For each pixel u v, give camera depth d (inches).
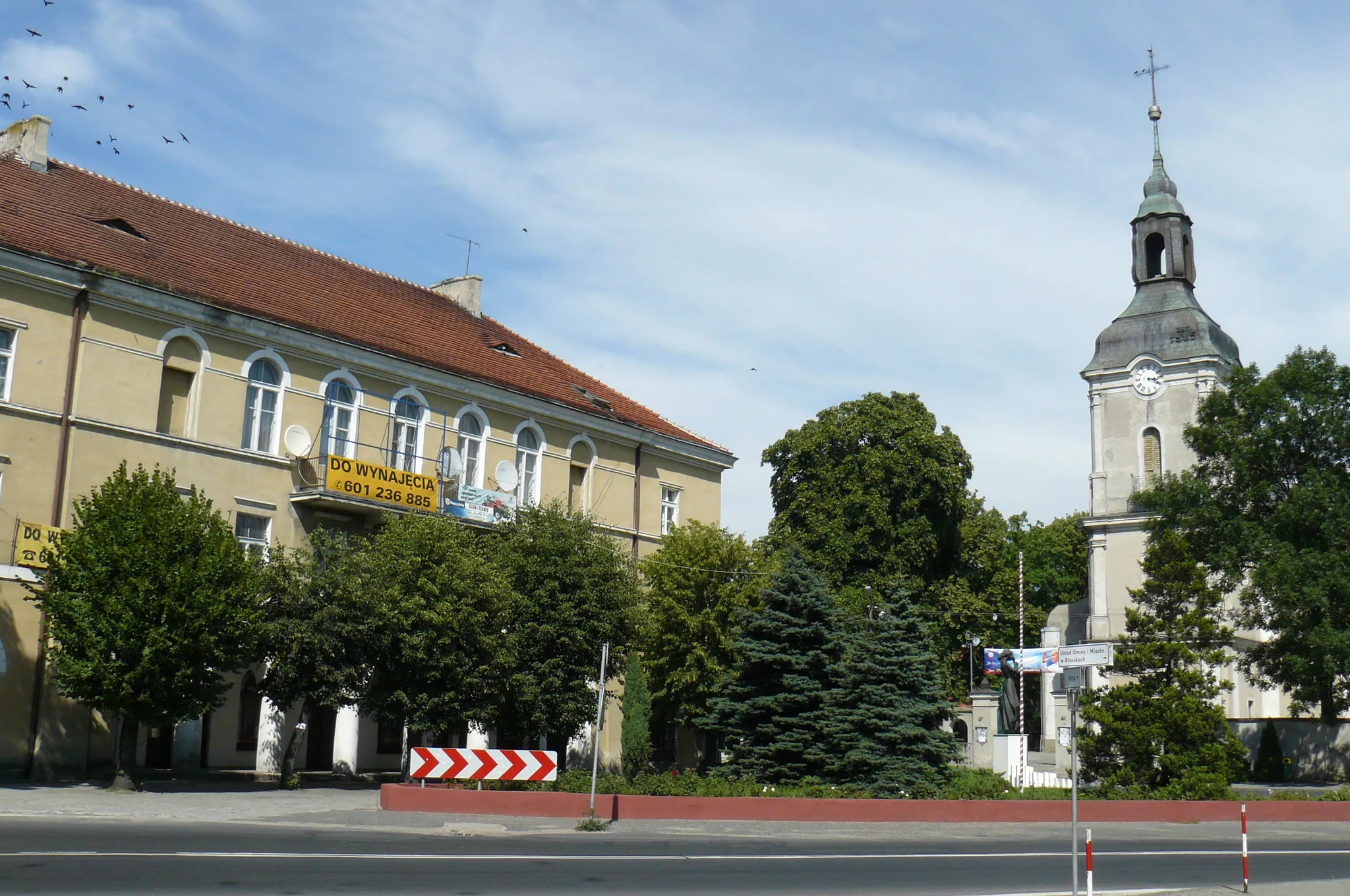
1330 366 1775.3
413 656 1122.0
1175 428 2448.3
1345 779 1754.4
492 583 1187.3
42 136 1323.8
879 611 1352.1
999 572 2588.6
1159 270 2593.5
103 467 1183.6
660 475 1847.9
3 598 1103.6
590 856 733.9
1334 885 723.4
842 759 1254.9
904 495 2217.0
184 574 1010.1
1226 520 1774.1
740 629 1365.7
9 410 1119.0
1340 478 1727.4
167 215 1428.4
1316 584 1589.6
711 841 874.1
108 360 1197.7
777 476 2384.4
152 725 1020.5
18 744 1102.4
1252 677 1761.8
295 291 1457.9
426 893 551.5
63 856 596.7
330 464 1320.1
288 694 1121.4
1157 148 2630.4
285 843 706.8
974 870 759.7
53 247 1176.2
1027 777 1497.3
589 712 1283.2
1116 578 2454.5
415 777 950.4
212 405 1282.0
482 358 1643.7
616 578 1323.8
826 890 638.5
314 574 1135.6
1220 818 1236.5
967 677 2598.4
